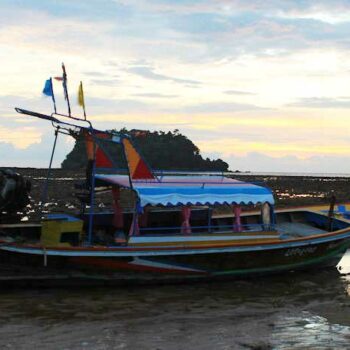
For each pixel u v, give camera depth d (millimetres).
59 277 11172
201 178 13734
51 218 12234
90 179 12469
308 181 57844
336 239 13828
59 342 8156
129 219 14062
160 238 11992
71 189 33188
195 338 8508
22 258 10734
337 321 9602
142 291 11539
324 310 10352
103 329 8836
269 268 13062
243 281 12797
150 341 8312
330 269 14375
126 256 11305
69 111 11773
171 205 11828
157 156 93000
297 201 30156
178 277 12062
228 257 12305
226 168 110000
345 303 10922
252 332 8875
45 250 10703
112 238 12922
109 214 13930
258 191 13203
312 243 13312
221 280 12617
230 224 15531
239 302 10859
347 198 33406
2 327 8797
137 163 12234
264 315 9922
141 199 11578
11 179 12375
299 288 12219
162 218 14523
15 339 8242
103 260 11219
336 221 16156
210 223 13961
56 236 11664
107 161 12383
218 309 10281
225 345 8203
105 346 8031
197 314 9898
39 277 11055
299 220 17109
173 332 8781
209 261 12180
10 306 10023
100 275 11414
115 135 11961
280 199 31719
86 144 12336
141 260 11523
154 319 9500
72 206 23844
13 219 13070
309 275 13656
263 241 12820
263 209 13414
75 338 8359
